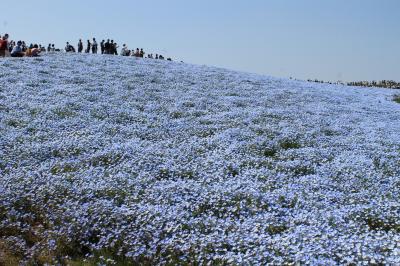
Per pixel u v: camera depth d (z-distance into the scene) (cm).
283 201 1037
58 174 1189
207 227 868
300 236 796
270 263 706
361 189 1153
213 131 1797
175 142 1602
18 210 984
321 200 1056
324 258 722
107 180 1125
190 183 1128
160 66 4141
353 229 857
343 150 1633
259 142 1619
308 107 2675
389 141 1806
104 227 884
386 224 912
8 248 836
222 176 1228
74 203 970
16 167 1248
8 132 1577
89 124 1778
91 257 806
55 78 2788
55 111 1941
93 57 4300
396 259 689
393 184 1220
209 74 3891
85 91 2444
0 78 2598
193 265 754
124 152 1401
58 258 815
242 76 4128
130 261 782
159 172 1241
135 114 2017
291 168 1352
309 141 1717
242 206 973
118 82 2869
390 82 6012
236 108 2366
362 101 3416
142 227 853
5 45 4003
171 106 2278
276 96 2994
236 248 769
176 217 895
